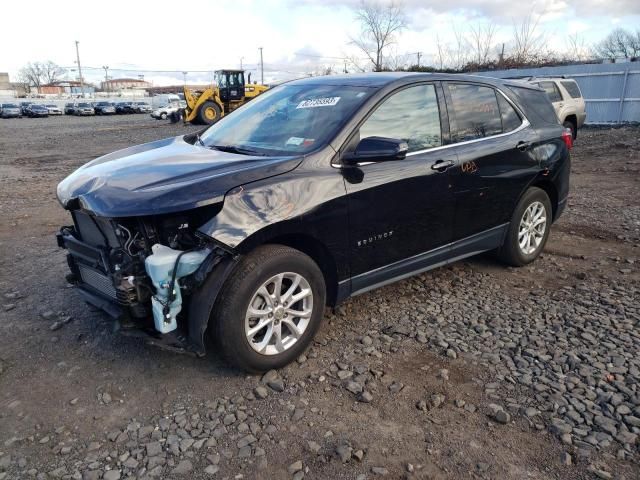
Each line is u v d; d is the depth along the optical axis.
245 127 4.19
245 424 2.85
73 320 4.08
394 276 4.00
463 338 3.77
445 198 4.12
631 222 6.76
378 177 3.65
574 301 4.38
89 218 3.29
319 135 3.60
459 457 2.61
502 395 3.09
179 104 50.03
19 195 9.22
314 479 2.47
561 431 2.76
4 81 115.50
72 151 17.94
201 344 3.03
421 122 4.04
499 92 4.80
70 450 2.68
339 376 3.29
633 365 3.38
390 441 2.72
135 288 2.95
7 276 5.02
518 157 4.74
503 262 5.17
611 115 21.05
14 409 3.01
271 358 3.28
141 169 3.38
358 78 4.15
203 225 2.95
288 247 3.27
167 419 2.91
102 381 3.28
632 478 2.46
